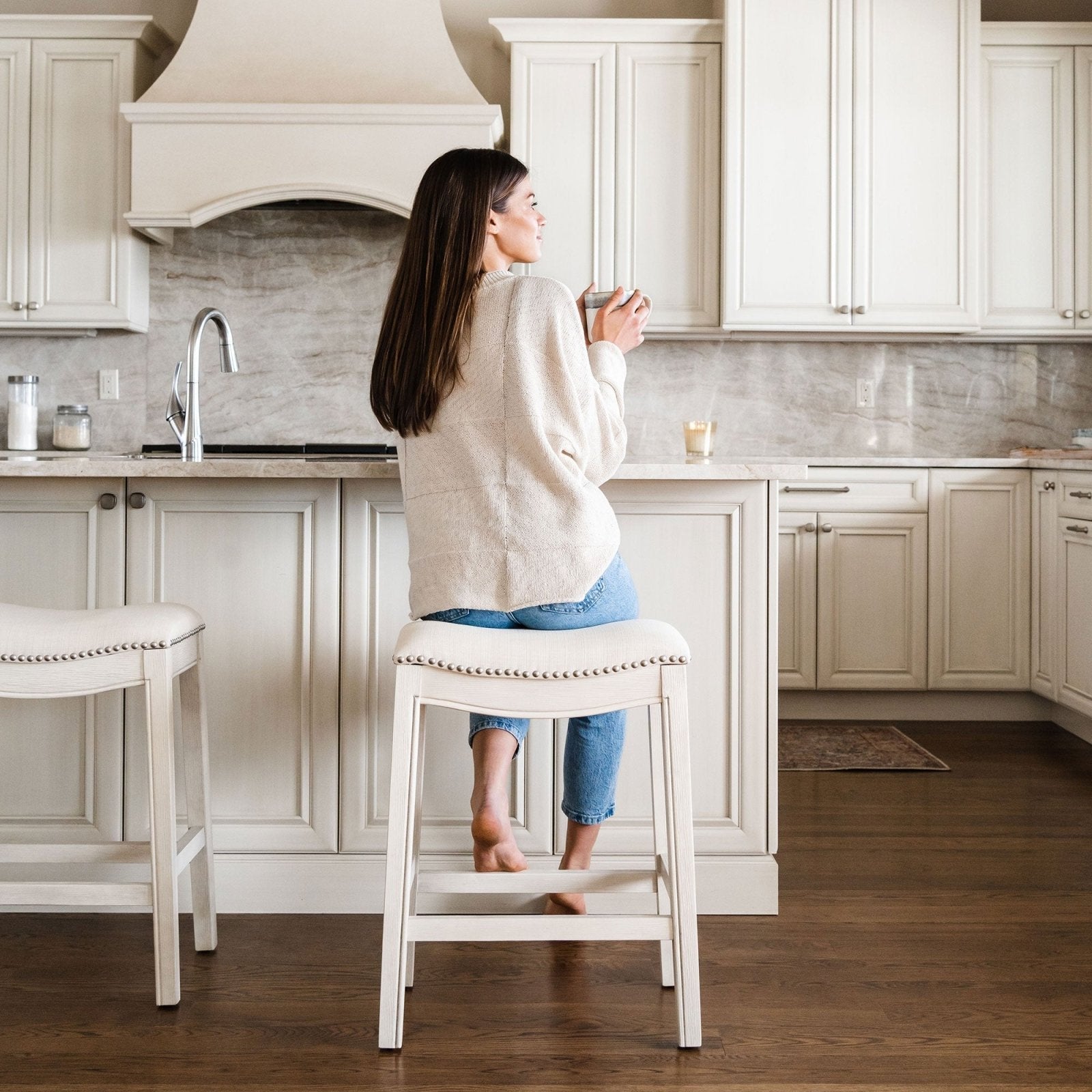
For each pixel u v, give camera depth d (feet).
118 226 12.07
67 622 5.35
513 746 5.33
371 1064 4.86
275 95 11.69
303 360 13.10
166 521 6.68
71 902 5.30
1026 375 13.46
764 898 6.67
